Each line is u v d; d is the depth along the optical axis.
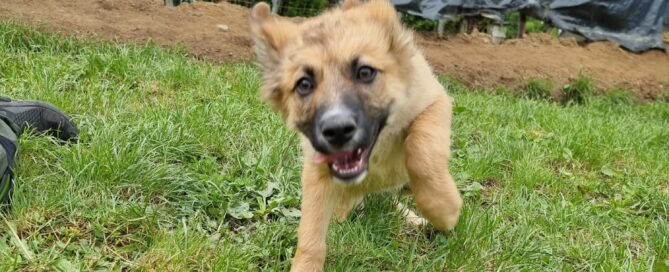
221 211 0.76
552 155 1.12
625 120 1.51
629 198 0.93
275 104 0.69
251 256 0.68
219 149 0.95
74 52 1.45
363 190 0.74
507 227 0.78
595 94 1.99
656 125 1.49
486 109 1.38
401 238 0.77
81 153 0.81
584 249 0.76
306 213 0.65
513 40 2.39
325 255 0.67
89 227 0.69
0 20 1.51
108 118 0.98
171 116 1.01
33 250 0.64
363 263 0.70
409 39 0.67
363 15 0.67
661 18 2.37
